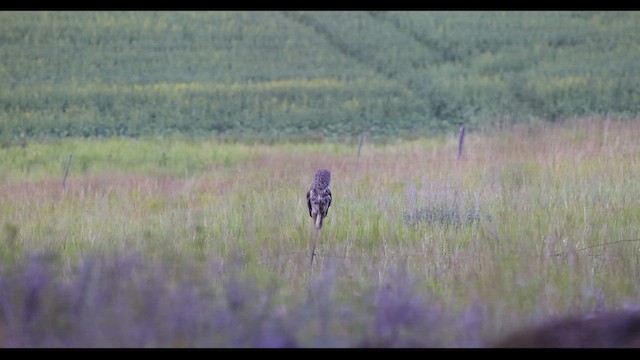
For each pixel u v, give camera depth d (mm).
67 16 123375
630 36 115250
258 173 53531
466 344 15438
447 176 44219
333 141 81375
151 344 15758
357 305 18734
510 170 45312
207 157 70125
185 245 29250
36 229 34469
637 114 82688
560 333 15070
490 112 89688
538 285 22375
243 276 23531
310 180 47281
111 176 58844
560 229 30062
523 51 110875
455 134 79875
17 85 100062
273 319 17266
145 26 121375
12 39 114750
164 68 108375
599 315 15578
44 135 84625
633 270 24578
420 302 18375
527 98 93375
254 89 99688
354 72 106875
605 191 38156
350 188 41938
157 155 72125
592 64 105000
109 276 19875
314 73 106750
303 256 27609
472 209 33938
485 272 23766
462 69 105750
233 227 33094
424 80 102000
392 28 121562
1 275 20656
